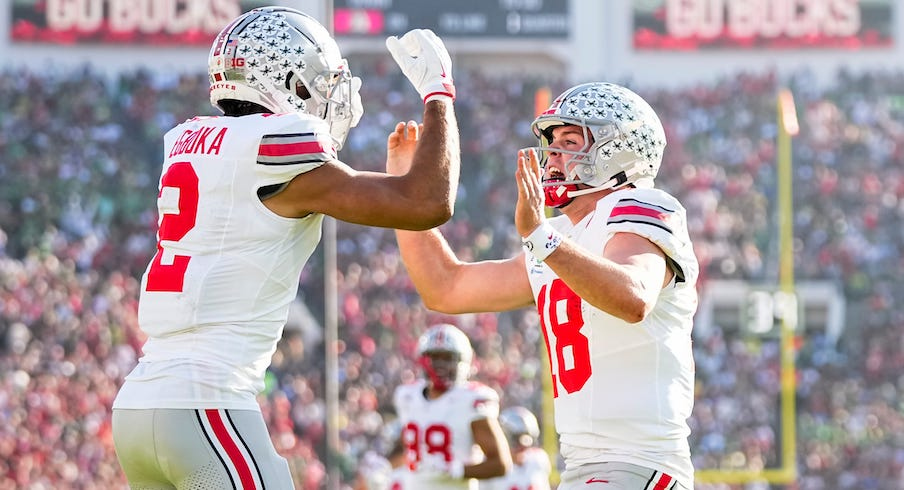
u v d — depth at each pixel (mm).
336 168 4648
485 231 30172
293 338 25578
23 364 23172
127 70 31750
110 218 28953
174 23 32469
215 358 4582
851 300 30328
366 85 31641
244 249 4648
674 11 33906
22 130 29891
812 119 33250
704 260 29859
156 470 4645
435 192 4730
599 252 5203
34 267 26219
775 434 26156
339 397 24516
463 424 10711
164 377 4594
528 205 4750
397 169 5703
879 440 26625
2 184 28688
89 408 22641
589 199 5480
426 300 5805
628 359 5164
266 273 4668
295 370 24922
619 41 33688
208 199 4664
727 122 32875
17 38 31906
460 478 10469
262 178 4625
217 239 4645
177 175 4734
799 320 30094
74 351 24094
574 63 33062
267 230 4656
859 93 34000
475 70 32531
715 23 34031
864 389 28203
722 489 24562
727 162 32188
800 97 33594
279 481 4625
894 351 29062
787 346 24594
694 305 5336
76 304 25312
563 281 5004
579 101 5410
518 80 32781
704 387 26844
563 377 5305
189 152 4746
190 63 32531
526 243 4785
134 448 4633
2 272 25578
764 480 24266
